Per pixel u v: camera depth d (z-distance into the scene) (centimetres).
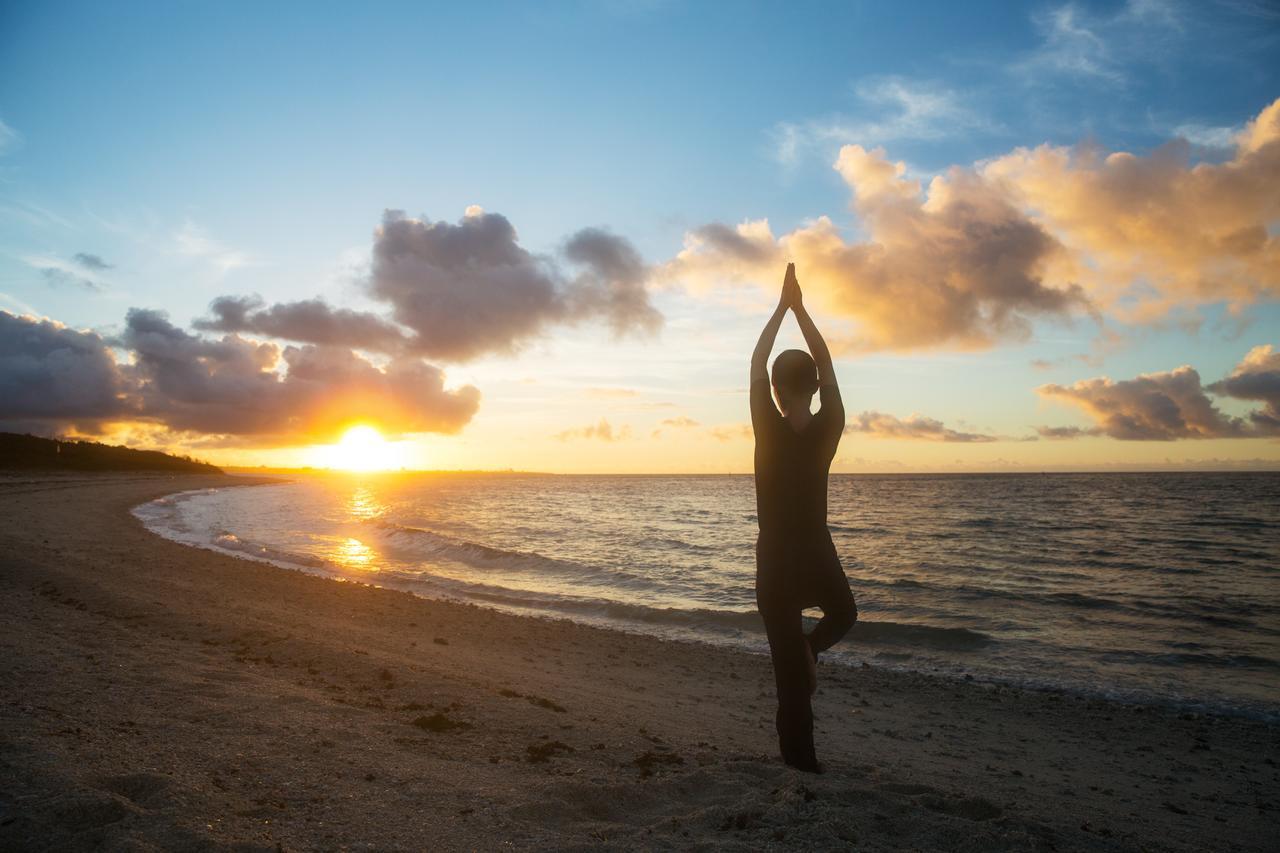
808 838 247
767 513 304
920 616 1427
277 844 214
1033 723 735
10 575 1116
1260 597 1675
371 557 2195
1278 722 775
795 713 339
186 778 265
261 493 8581
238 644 669
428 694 498
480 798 271
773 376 312
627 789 296
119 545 1844
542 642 997
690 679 831
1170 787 550
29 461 8262
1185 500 6975
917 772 518
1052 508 5759
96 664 485
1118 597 1664
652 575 1914
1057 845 284
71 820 219
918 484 13475
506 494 9769
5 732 298
